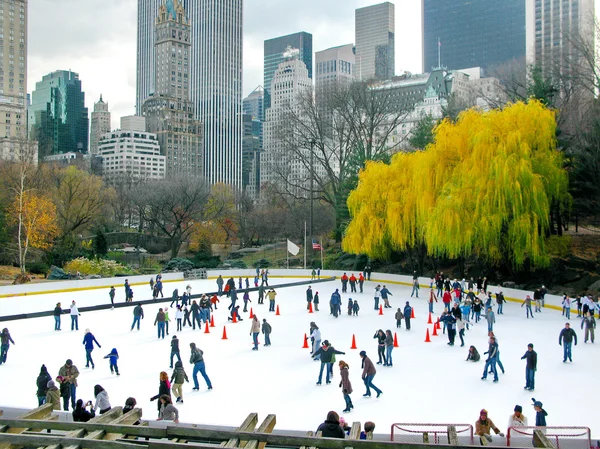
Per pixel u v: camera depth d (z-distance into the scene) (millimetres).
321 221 89875
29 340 31234
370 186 58594
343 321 36656
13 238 66875
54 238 71750
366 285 56375
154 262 77812
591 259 49812
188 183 91000
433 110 168375
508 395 21641
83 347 29484
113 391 22016
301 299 47250
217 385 22812
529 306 37750
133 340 31219
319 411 19797
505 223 46188
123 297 47812
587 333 30344
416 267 62688
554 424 18672
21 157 76625
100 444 9883
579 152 52375
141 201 90312
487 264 52000
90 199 81500
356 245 58688
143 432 10734
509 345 29922
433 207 49625
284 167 118750
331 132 89375
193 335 32469
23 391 22062
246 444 10070
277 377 23891
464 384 22984
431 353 28094
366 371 21219
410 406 20312
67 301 45344
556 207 49094
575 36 75938
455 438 11844
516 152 44688
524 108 46344
